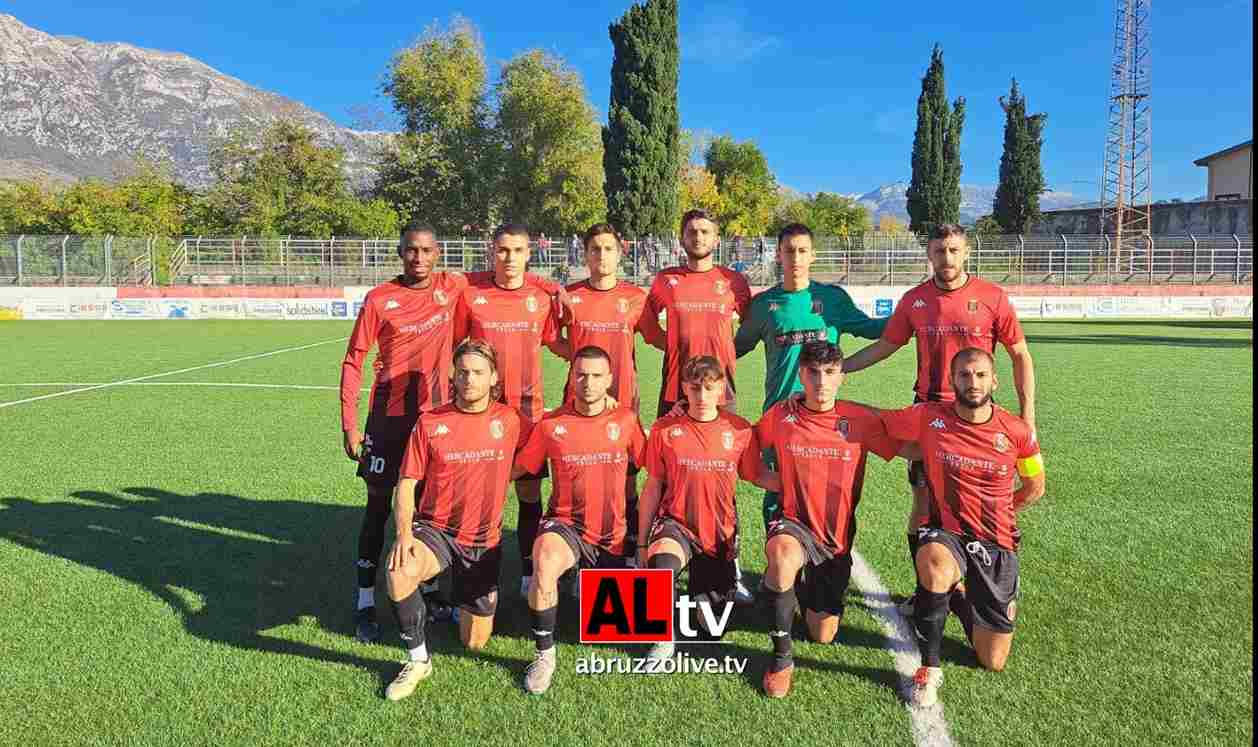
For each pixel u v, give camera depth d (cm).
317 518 518
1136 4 4069
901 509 530
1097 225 4462
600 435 352
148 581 411
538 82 3900
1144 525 493
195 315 2580
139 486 589
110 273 2755
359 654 337
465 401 339
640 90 3178
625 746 273
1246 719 284
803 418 346
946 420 334
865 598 394
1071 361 1384
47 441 746
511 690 310
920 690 296
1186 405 926
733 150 5472
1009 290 2750
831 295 446
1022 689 306
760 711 294
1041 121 4547
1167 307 2750
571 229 4038
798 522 344
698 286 434
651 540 353
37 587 402
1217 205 3981
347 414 387
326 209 3916
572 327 433
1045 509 527
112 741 275
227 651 338
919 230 4244
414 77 4016
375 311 395
